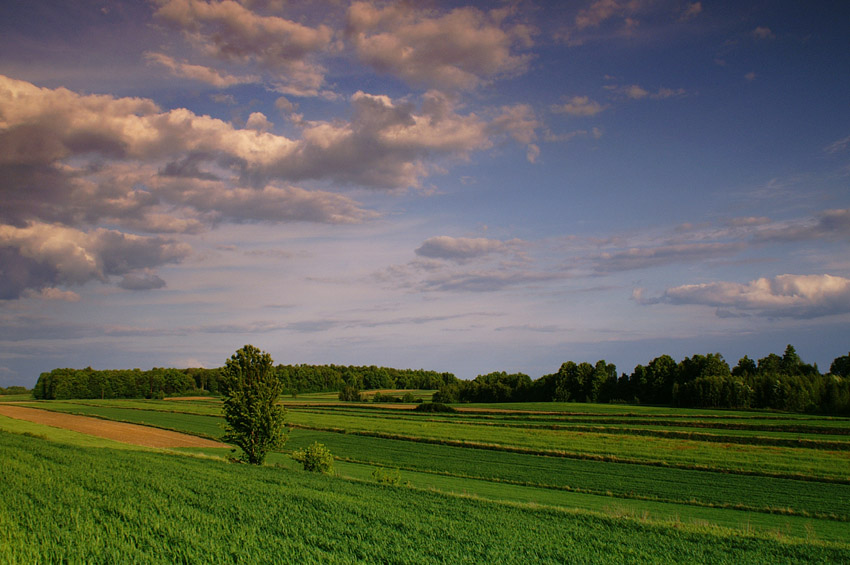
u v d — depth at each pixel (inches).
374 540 709.9
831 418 3134.8
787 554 740.7
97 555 581.6
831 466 1872.5
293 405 4933.6
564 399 5255.9
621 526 879.7
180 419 3604.8
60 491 892.0
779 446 2309.3
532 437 2630.4
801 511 1304.1
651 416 3351.4
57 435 2397.9
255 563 587.2
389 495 1077.1
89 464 1209.4
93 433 2817.4
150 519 747.4
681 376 4630.9
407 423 3297.2
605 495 1520.7
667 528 872.9
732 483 1657.2
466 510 956.0
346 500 971.9
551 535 794.8
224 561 584.4
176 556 589.6
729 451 2180.1
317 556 623.8
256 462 1577.3
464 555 664.4
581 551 714.8
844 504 1389.0
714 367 4562.0
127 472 1131.3
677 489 1576.0
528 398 5477.4
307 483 1167.6
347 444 2546.8
